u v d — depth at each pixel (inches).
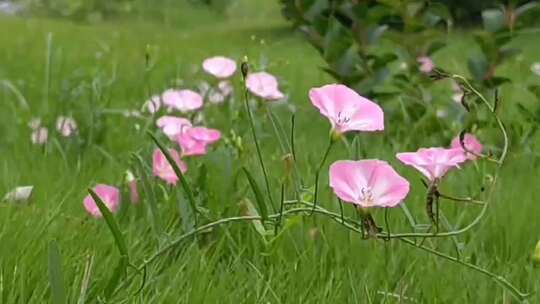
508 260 56.6
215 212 56.0
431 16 88.2
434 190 46.9
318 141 84.4
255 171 59.6
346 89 47.1
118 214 56.9
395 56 85.0
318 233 55.6
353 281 51.8
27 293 50.1
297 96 121.5
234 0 397.1
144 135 72.8
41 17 378.9
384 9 86.0
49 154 73.7
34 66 162.6
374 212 58.4
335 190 45.8
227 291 50.8
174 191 57.2
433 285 51.9
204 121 78.7
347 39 83.7
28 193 60.3
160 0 382.0
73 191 61.9
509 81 81.0
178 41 250.7
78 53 199.0
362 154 70.1
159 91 113.8
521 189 65.4
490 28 81.4
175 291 50.1
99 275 51.3
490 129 77.2
